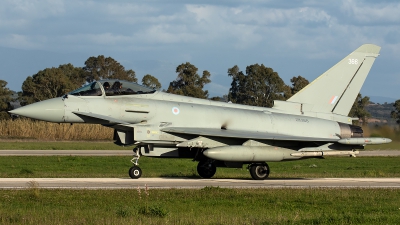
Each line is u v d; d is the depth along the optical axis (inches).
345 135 2847.0
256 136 2529.5
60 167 3243.1
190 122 2561.5
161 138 2464.3
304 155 2603.3
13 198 1678.2
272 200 1776.6
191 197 1795.0
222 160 2431.1
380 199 1872.5
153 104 2516.0
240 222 1347.2
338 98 2908.5
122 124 2417.6
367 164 4106.8
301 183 2404.0
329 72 2898.6
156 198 1755.7
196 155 2578.7
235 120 2662.4
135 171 2433.6
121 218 1376.7
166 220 1342.3
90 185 2095.2
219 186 2164.1
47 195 1756.9
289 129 2746.1
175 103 2593.5
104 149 5364.2
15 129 6781.5
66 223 1296.8
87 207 1553.9
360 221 1423.5
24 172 2751.0
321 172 3302.2
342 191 2023.9
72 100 2389.3
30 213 1416.1
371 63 2935.5
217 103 2751.0
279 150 2566.4
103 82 2486.5
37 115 2332.7
